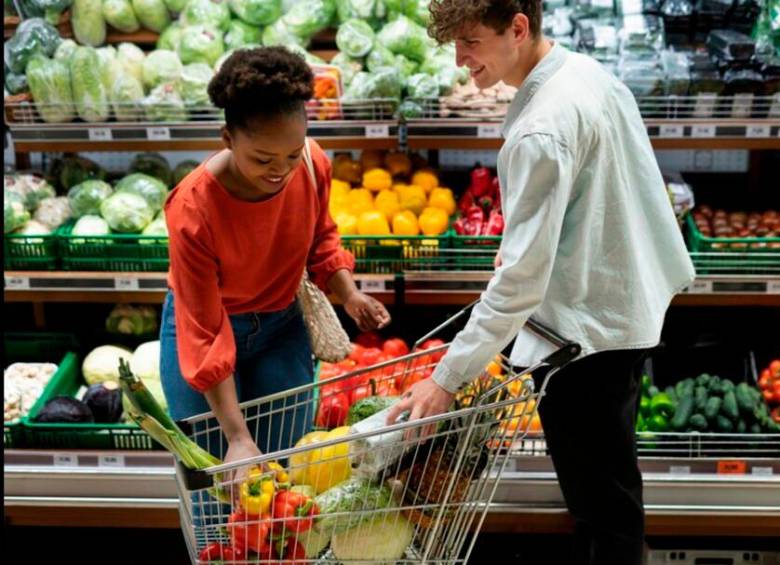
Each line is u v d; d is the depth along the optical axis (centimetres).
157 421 199
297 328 273
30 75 343
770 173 389
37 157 397
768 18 345
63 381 354
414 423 193
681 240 242
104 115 346
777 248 332
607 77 227
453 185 397
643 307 232
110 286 343
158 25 379
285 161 210
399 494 209
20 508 319
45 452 317
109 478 317
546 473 307
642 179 234
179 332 232
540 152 205
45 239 342
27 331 395
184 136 346
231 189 227
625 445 246
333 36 387
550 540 343
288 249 247
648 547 322
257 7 372
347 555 208
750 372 358
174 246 230
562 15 364
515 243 208
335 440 191
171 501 317
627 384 241
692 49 352
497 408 210
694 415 317
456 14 207
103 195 361
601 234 226
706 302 336
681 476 309
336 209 356
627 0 357
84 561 339
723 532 313
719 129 330
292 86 201
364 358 340
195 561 202
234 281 244
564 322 229
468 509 216
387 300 341
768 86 328
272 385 269
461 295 338
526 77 221
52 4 365
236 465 191
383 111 345
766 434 310
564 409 243
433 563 217
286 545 200
